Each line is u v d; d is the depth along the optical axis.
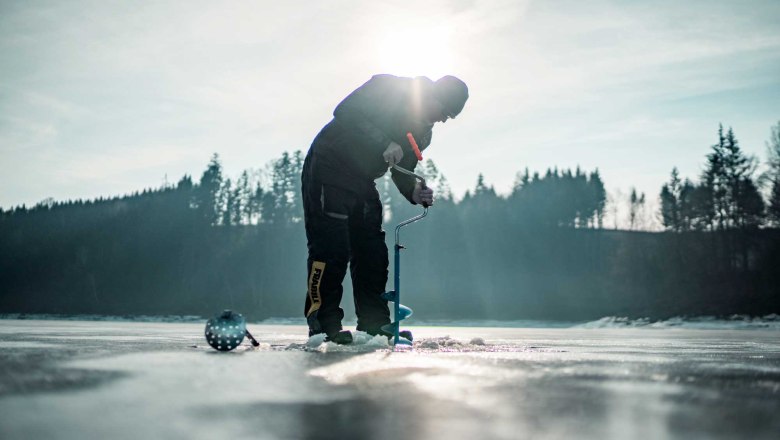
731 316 39.66
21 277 95.00
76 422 1.22
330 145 4.01
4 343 3.91
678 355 3.54
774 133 43.25
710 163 55.44
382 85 4.01
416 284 76.00
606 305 64.25
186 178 101.12
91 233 99.31
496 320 62.78
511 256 80.12
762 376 2.22
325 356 2.87
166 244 92.00
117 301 85.56
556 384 1.88
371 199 4.13
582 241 86.62
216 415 1.31
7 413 1.29
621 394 1.68
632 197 89.19
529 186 93.69
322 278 3.96
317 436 1.13
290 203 86.44
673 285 57.09
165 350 3.18
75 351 2.96
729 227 54.56
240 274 83.88
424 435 1.15
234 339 3.26
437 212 78.25
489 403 1.51
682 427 1.25
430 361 2.61
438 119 4.10
